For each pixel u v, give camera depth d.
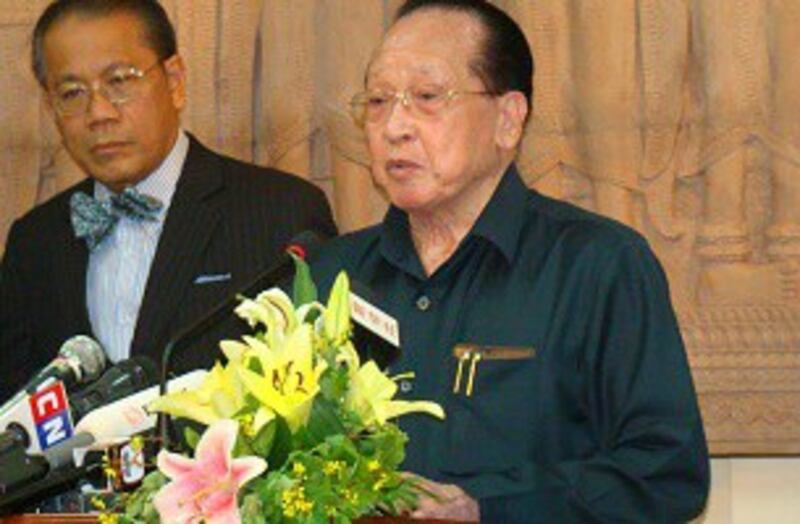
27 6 6.09
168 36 5.38
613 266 4.06
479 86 4.16
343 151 5.87
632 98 5.65
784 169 5.54
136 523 2.82
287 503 2.65
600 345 4.02
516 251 4.16
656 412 3.94
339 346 2.89
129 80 5.25
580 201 5.71
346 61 5.88
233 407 2.82
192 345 4.93
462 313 4.13
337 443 2.73
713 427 5.54
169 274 5.13
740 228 5.56
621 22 5.66
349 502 2.71
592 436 4.04
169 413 2.92
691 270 5.60
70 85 5.26
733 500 5.64
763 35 5.57
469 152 4.14
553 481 3.81
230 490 2.69
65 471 3.29
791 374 5.52
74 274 5.32
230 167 5.39
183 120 5.97
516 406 3.99
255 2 5.98
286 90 5.94
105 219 5.27
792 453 5.51
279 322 2.89
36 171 6.07
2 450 3.18
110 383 3.62
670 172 5.63
